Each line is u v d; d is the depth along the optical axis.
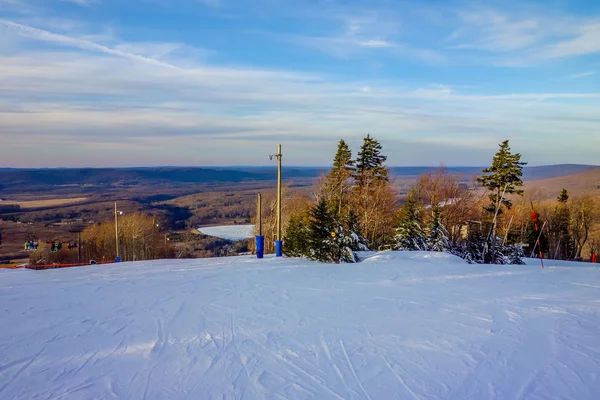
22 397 4.62
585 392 4.71
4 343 6.30
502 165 30.86
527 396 4.63
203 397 4.61
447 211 35.78
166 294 9.58
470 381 4.99
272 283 10.84
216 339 6.45
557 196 47.59
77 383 4.96
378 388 4.81
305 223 18.30
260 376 5.13
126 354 5.86
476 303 8.57
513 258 23.66
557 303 8.52
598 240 47.06
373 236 33.41
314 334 6.66
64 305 8.58
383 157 34.25
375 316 7.65
